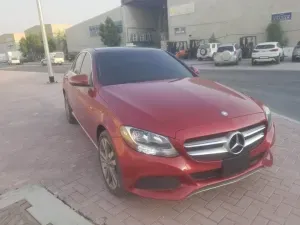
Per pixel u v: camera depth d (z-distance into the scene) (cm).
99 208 282
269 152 303
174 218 262
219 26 3291
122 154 252
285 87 948
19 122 642
